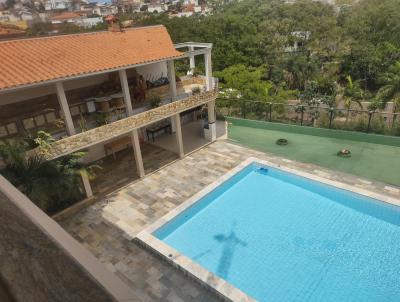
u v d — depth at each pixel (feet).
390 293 36.58
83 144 51.70
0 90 42.24
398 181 56.18
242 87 138.00
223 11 317.42
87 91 63.36
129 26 69.92
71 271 4.78
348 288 37.47
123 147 74.69
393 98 96.78
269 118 89.40
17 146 44.98
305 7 260.62
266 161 65.57
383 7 201.36
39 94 56.49
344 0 291.38
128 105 59.00
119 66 53.83
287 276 39.63
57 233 5.80
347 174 59.62
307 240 45.39
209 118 75.56
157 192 57.62
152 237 45.24
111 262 41.93
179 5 406.41
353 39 186.70
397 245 43.47
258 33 195.00
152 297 36.22
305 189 57.77
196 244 46.16
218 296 35.78
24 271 5.02
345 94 115.03
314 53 183.73
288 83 175.42
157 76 76.02
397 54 153.79
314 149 71.61
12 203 6.97
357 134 74.43
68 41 57.88
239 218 51.24
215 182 59.11
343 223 48.39
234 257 43.21
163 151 73.56
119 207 53.88
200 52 66.80
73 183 51.13
